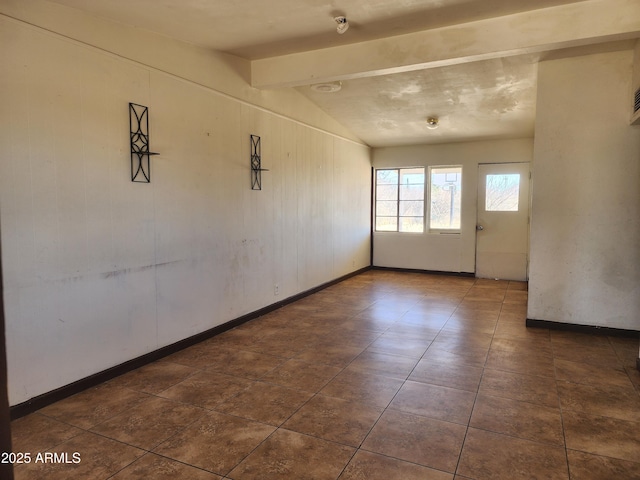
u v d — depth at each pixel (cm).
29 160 251
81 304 283
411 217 755
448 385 291
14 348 247
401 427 238
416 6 306
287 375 309
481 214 699
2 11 236
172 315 354
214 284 399
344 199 665
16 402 249
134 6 278
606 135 388
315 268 585
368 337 394
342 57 391
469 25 341
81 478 196
